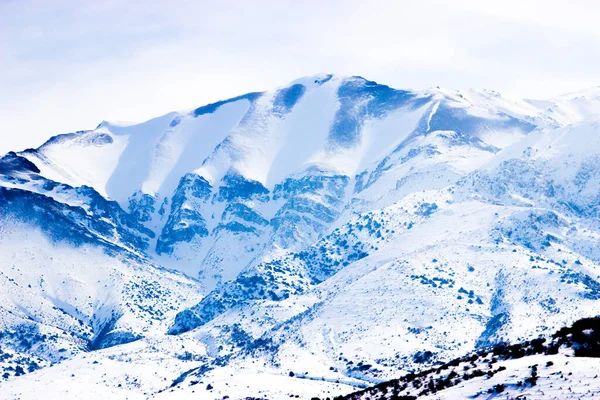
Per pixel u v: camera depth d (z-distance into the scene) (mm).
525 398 163750
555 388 164375
